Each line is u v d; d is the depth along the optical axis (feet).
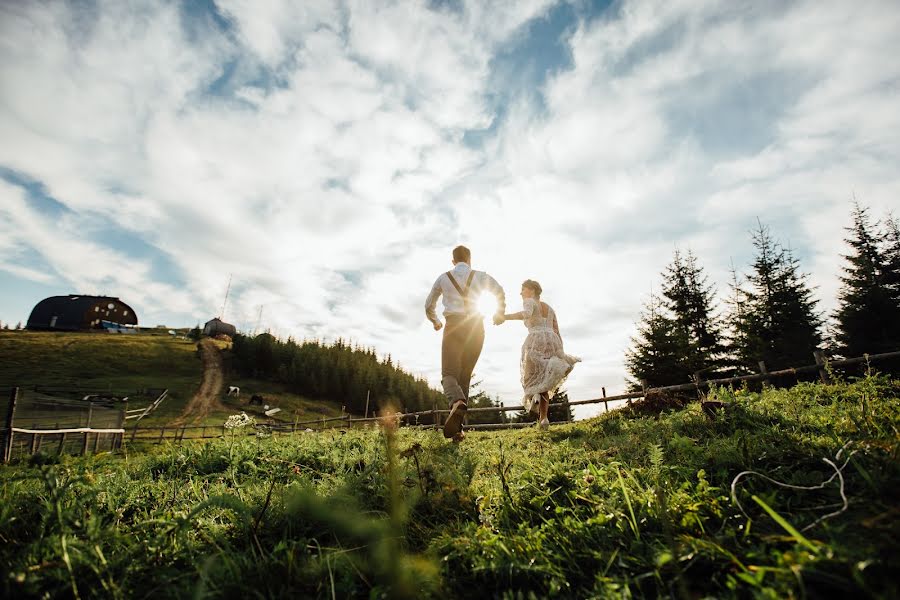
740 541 4.32
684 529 4.78
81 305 319.88
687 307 95.20
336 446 16.01
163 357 244.83
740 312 92.63
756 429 9.95
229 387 197.06
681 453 8.09
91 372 201.87
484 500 6.44
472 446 14.56
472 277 15.87
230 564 4.33
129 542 5.16
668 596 3.69
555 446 12.48
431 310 16.10
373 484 7.39
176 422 127.85
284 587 4.16
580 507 5.97
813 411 11.32
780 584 3.26
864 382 14.99
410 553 4.83
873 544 3.42
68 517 5.26
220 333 317.83
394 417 3.87
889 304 76.54
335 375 233.14
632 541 4.66
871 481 4.50
